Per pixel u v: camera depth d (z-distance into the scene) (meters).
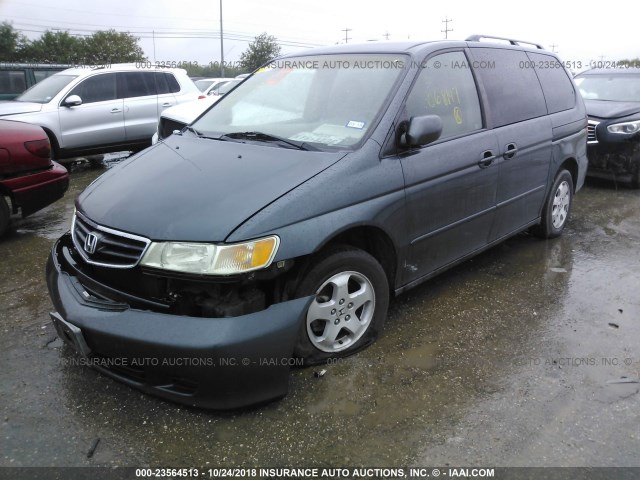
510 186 4.15
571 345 3.34
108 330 2.51
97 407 2.72
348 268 2.95
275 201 2.65
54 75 9.34
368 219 2.94
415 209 3.26
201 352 2.38
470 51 3.97
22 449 2.44
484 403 2.77
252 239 2.49
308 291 2.77
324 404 2.74
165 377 2.54
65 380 2.93
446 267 3.74
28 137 5.07
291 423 2.61
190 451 2.44
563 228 5.40
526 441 2.51
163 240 2.52
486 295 4.02
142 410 2.70
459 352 3.24
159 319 2.47
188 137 3.65
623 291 4.11
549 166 4.68
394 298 3.95
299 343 2.87
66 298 2.76
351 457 2.41
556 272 4.46
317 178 2.81
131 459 2.39
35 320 3.58
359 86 3.46
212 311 2.50
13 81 12.32
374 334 3.25
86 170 9.11
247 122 3.69
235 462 2.38
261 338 2.48
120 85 9.20
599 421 2.65
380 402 2.76
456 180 3.54
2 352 3.19
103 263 2.68
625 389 2.90
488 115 3.94
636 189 7.44
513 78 4.34
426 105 3.45
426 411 2.71
